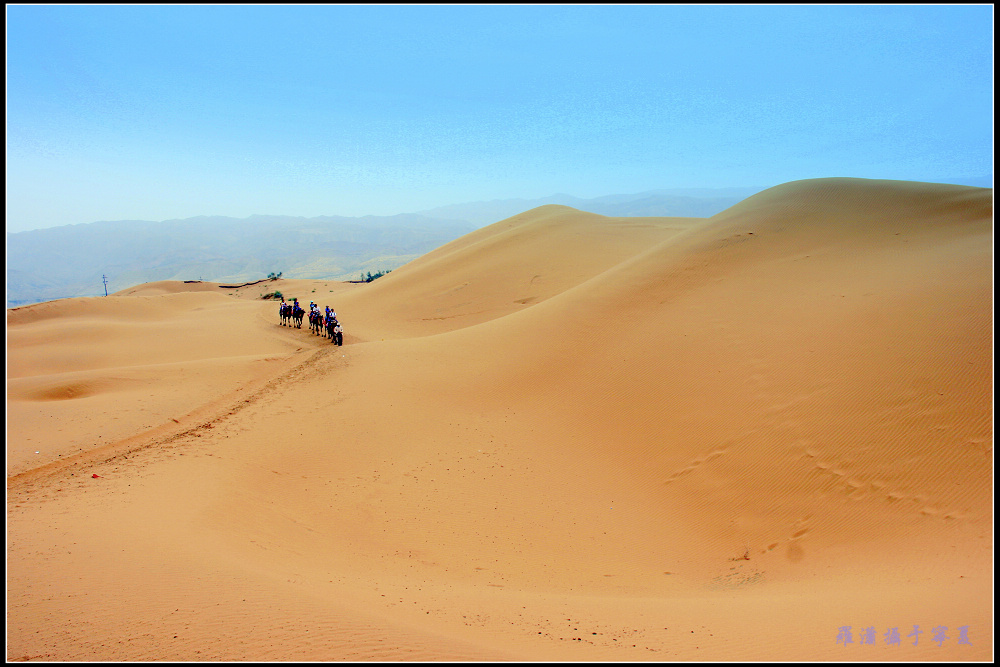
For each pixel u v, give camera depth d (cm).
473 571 1023
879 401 1241
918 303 1500
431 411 1805
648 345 1903
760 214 2638
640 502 1287
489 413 1780
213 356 3284
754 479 1227
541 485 1384
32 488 1232
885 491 1059
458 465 1480
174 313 5344
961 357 1240
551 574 1027
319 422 1738
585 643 652
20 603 704
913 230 2120
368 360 2316
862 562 922
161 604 705
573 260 5038
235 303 5856
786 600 802
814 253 2152
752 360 1589
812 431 1262
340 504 1273
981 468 1004
